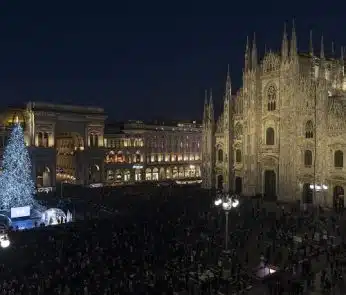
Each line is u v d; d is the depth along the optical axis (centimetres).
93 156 12938
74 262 4581
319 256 5016
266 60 9506
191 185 12212
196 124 16250
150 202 8475
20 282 4059
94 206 8431
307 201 8600
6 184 7894
